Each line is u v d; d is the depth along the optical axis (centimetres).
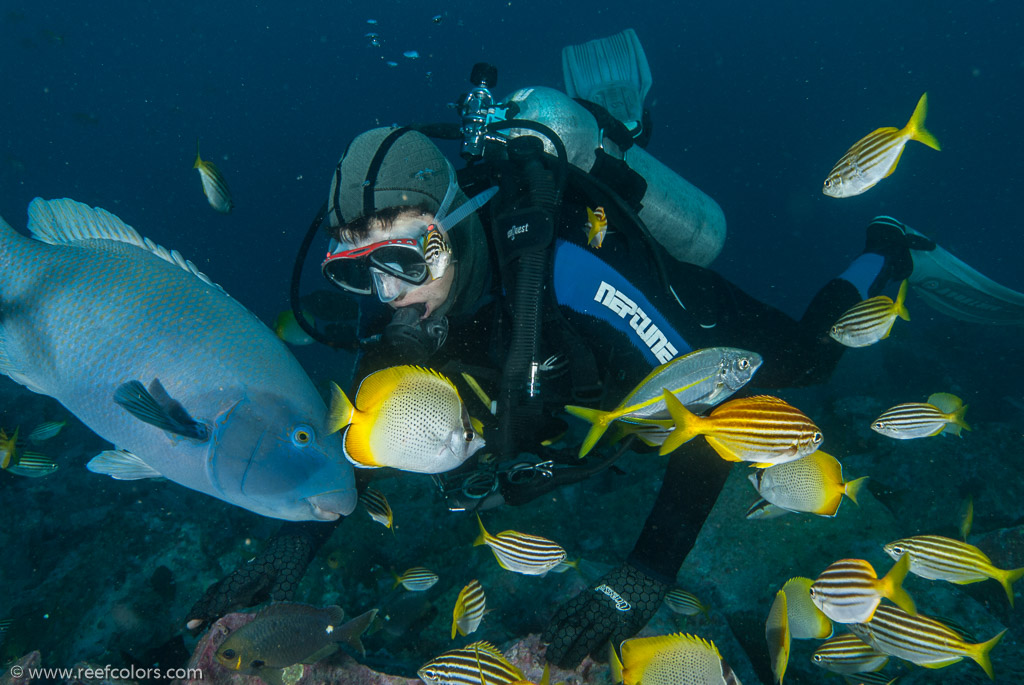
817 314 403
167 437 167
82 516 700
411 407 148
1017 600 383
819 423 608
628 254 242
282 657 211
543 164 245
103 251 175
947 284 516
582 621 213
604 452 244
